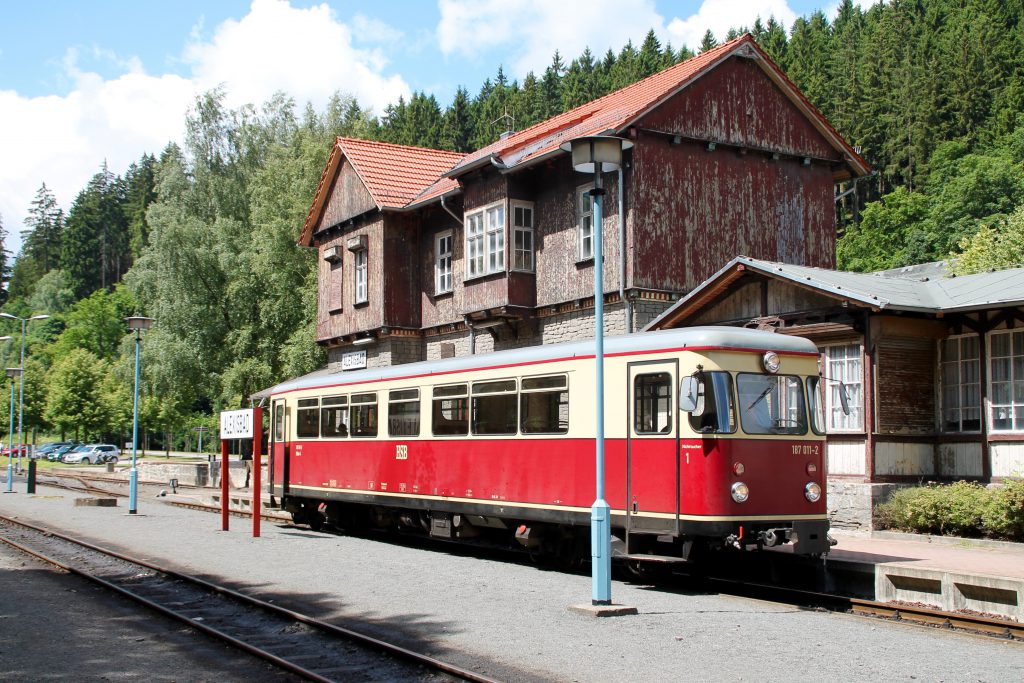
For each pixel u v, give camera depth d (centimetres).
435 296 3152
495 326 2817
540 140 2741
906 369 1825
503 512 1656
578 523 1493
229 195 4959
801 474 1388
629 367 1428
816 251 2680
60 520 2558
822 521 1391
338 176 3503
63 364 8412
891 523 1722
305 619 1126
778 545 1422
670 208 2419
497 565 1656
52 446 8762
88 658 976
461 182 2839
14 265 16112
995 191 5894
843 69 8094
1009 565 1286
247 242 4744
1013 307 1673
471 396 1759
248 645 1005
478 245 2788
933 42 7800
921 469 1825
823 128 2658
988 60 7212
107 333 11388
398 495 1941
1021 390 1702
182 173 4994
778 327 1950
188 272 4756
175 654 996
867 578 1330
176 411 8438
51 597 1359
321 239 3647
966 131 7119
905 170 7312
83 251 14138
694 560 1338
